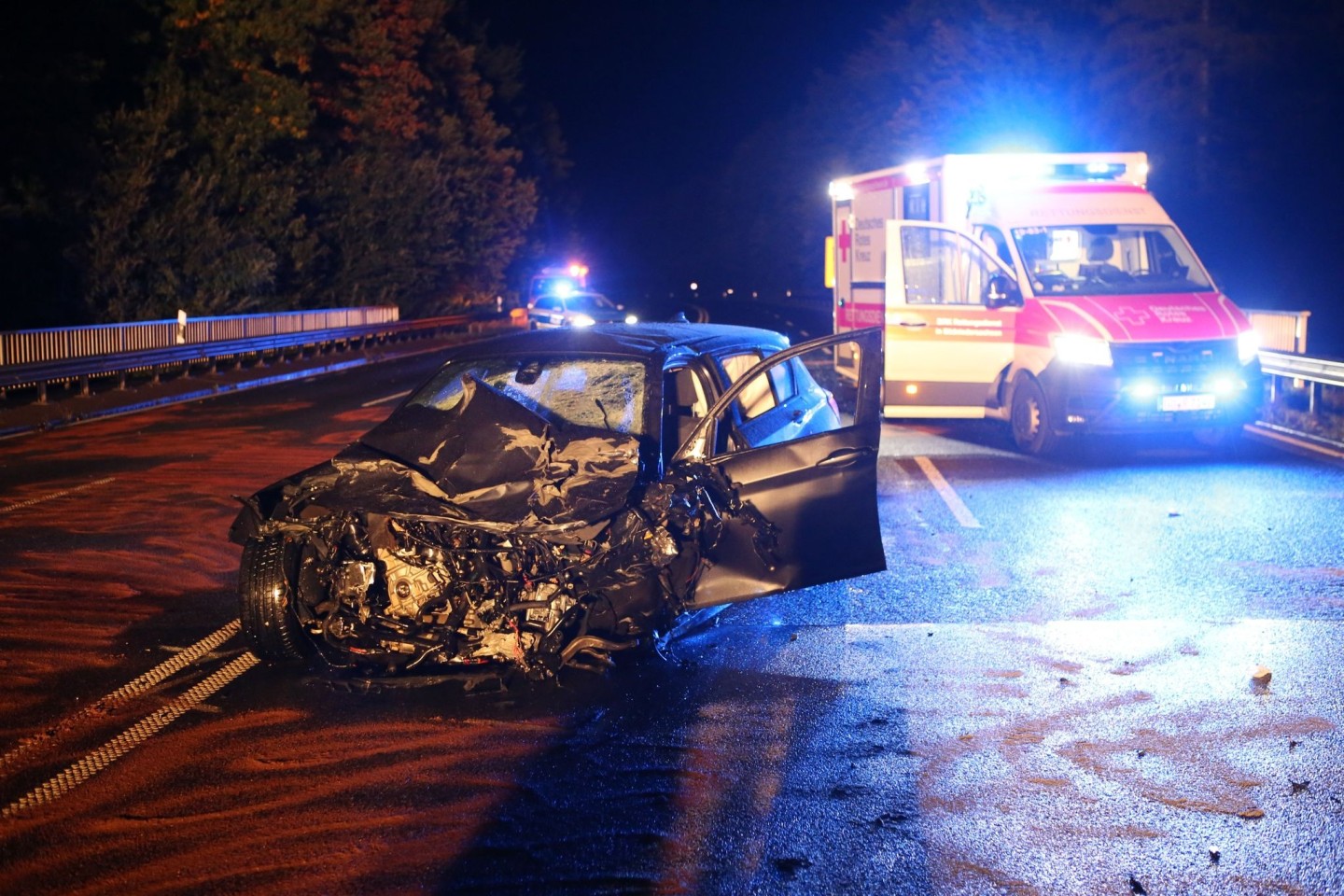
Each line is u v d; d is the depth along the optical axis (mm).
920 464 12289
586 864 4184
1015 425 13164
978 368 13328
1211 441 13477
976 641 6574
